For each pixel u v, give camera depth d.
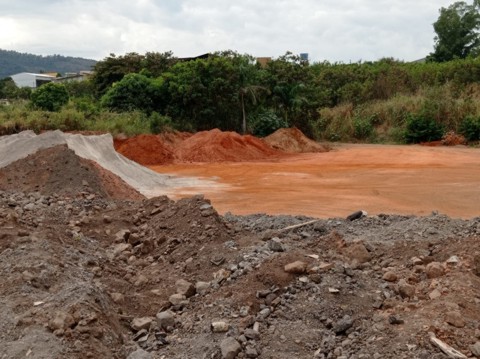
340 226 8.28
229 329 5.09
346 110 40.25
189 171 22.20
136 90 31.92
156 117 29.56
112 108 31.38
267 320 5.26
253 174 21.17
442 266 5.96
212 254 7.12
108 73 41.06
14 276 6.04
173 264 7.28
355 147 33.69
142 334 5.40
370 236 7.52
